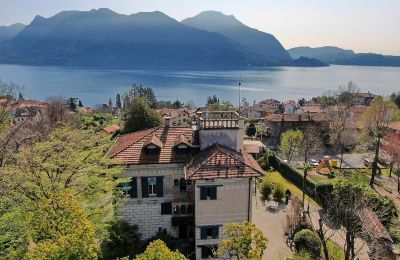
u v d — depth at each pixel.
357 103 179.38
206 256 37.62
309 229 42.75
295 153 81.12
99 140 39.03
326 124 101.75
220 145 39.62
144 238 40.03
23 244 24.97
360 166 81.62
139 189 38.84
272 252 40.38
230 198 36.56
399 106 142.88
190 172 35.72
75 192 31.31
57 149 33.06
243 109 167.25
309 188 58.44
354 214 36.34
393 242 42.66
